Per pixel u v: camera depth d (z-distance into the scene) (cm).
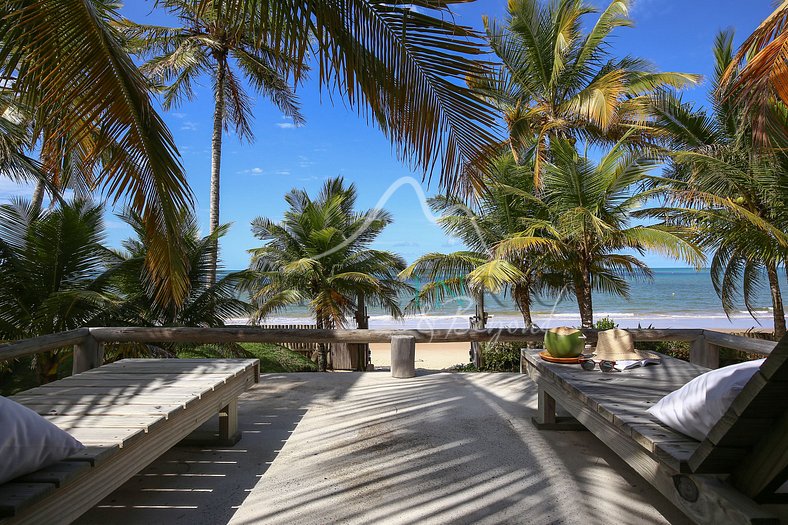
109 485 182
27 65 301
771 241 802
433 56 251
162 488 251
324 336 516
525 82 1256
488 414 379
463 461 282
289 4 236
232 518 219
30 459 149
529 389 462
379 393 452
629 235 802
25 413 154
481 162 285
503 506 227
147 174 357
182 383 288
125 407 235
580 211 781
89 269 717
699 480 150
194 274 859
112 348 707
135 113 327
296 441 323
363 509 225
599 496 236
